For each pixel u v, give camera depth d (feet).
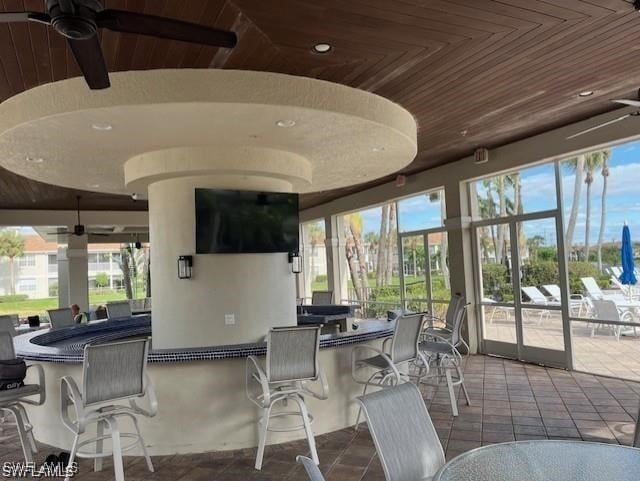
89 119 10.48
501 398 15.67
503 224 22.47
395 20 9.98
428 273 27.09
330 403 13.46
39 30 9.58
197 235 13.78
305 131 12.25
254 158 13.87
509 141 20.92
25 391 11.68
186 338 14.02
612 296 17.81
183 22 6.89
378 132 12.50
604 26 10.64
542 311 20.61
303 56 11.53
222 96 9.96
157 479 10.52
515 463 5.95
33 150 12.76
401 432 6.76
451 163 24.63
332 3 9.19
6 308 59.21
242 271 14.37
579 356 19.21
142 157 13.99
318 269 39.70
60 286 37.50
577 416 13.65
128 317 21.99
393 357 12.79
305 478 10.36
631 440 11.71
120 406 11.02
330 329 21.68
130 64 11.53
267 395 10.85
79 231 32.04
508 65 12.55
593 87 14.53
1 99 13.21
